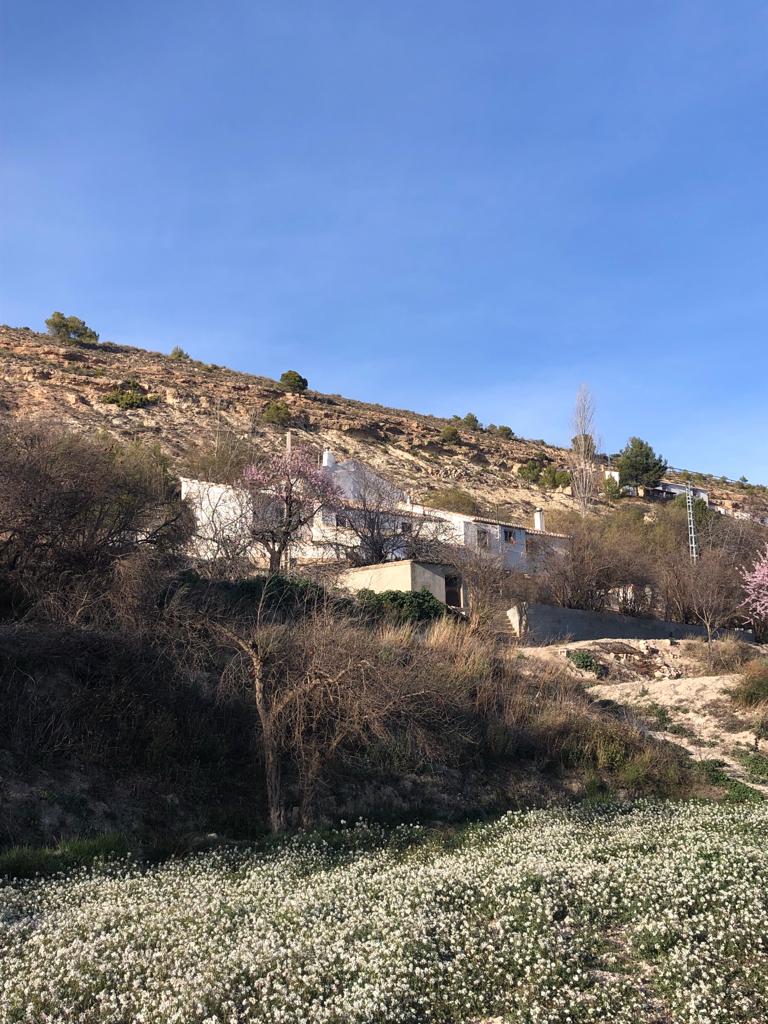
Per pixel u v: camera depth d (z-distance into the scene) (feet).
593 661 111.75
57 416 194.59
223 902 37.04
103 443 94.68
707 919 32.27
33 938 32.22
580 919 33.63
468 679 78.43
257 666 59.52
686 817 58.29
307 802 58.44
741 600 151.43
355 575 123.44
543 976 28.07
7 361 232.12
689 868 38.86
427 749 66.28
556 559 147.23
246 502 124.16
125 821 52.44
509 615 126.62
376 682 61.00
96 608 66.95
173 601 67.72
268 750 57.31
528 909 33.86
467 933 31.58
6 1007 26.40
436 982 28.30
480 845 51.83
